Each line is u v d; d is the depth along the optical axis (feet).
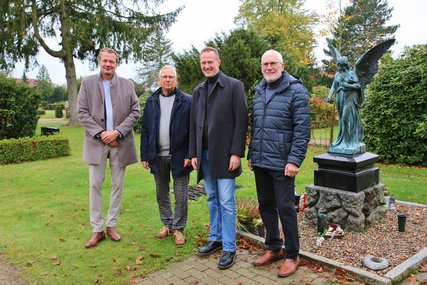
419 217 13.79
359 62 13.12
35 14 51.39
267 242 10.53
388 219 13.50
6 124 32.55
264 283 9.31
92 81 11.76
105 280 9.62
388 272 9.20
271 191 10.32
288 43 68.18
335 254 10.64
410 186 19.47
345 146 12.86
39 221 14.30
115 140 11.76
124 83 12.17
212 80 10.30
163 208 12.53
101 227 12.14
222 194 10.27
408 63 26.32
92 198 11.95
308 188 13.33
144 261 10.69
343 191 12.49
